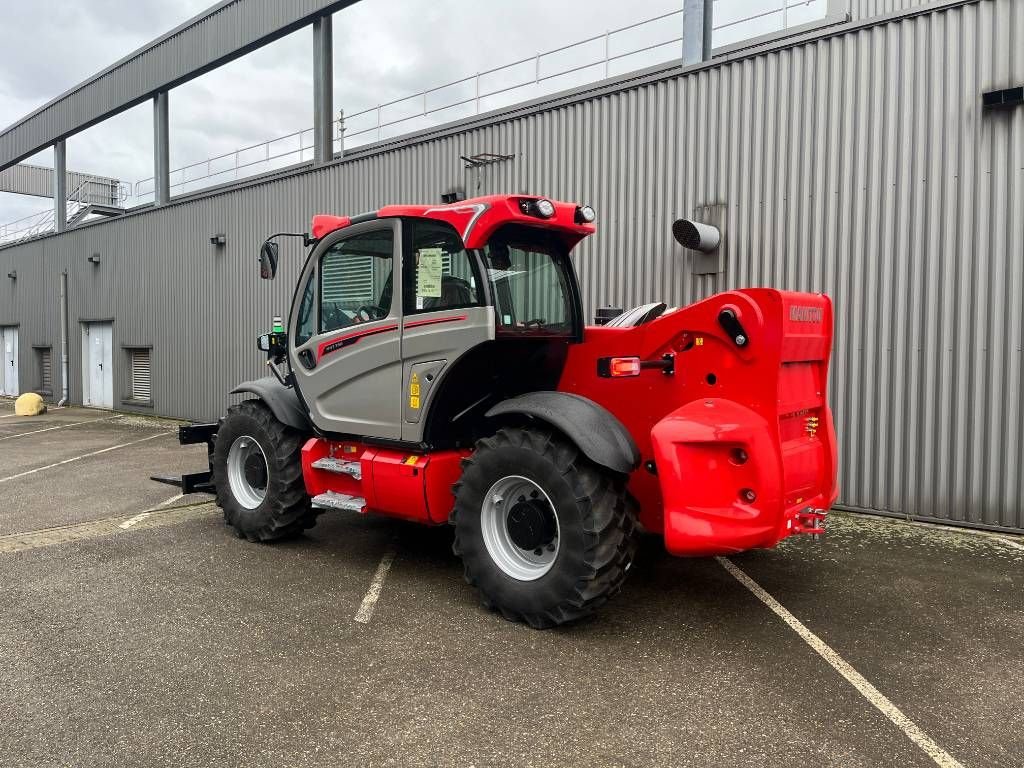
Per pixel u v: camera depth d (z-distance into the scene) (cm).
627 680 323
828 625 388
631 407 425
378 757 262
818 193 661
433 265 429
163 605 414
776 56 681
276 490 524
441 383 422
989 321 584
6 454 1023
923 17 607
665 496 356
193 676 326
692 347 387
